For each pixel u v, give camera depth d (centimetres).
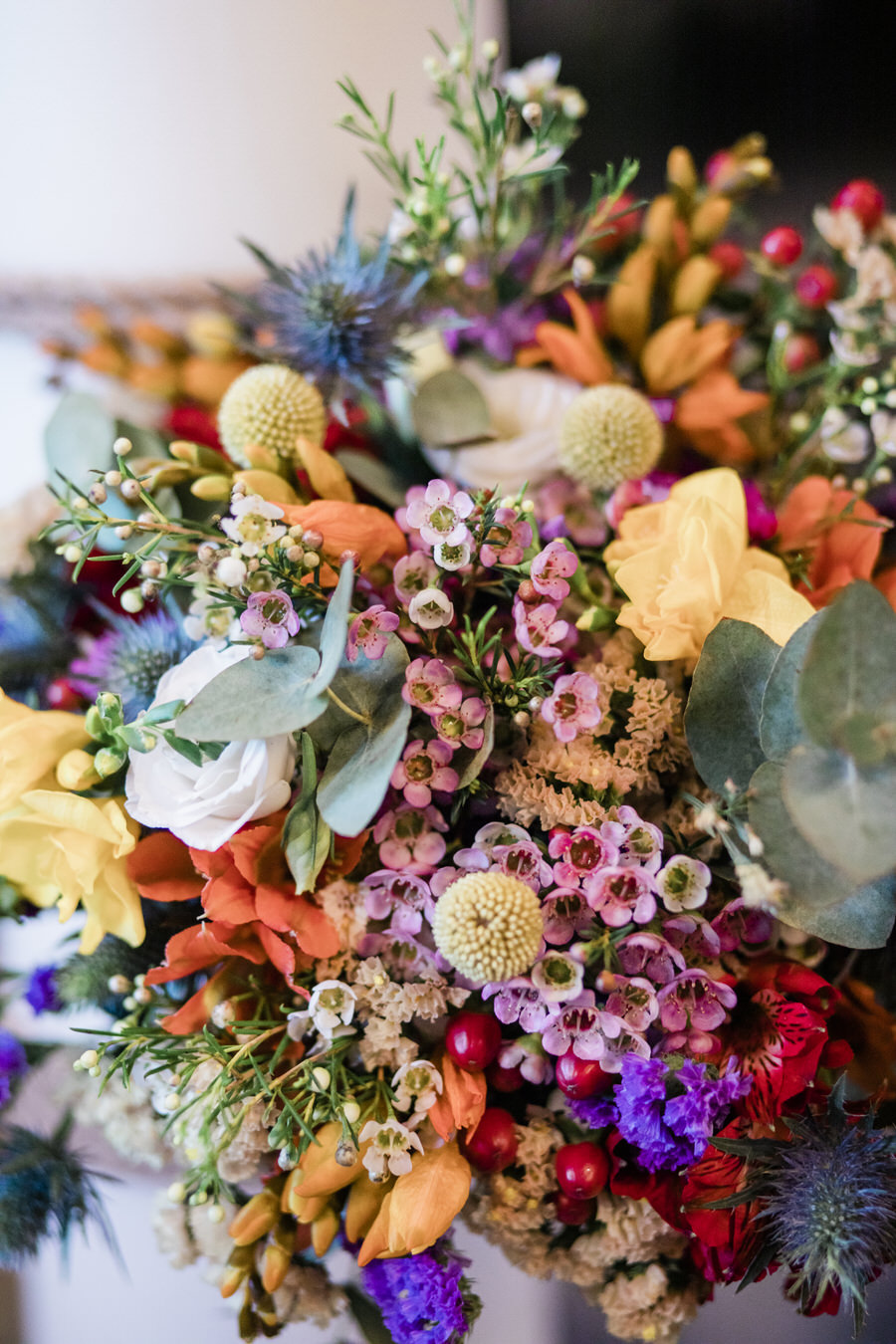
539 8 96
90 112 106
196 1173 53
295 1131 51
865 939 47
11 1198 60
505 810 54
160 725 50
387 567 57
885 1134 50
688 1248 55
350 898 53
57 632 71
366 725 50
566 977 49
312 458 57
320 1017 49
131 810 50
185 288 102
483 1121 52
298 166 105
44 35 105
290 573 50
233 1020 51
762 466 75
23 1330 81
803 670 42
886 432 68
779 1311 64
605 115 95
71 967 60
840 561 64
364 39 102
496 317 75
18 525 71
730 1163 48
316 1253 52
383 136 67
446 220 69
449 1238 57
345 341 63
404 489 69
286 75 104
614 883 49
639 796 56
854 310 68
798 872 44
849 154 94
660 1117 48
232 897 49
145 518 62
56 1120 71
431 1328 50
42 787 55
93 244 106
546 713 50
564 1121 55
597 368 70
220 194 106
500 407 71
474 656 50
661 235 75
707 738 50
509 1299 72
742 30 93
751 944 56
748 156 81
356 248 66
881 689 43
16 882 60
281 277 67
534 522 53
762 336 80
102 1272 80
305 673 48
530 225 74
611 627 58
